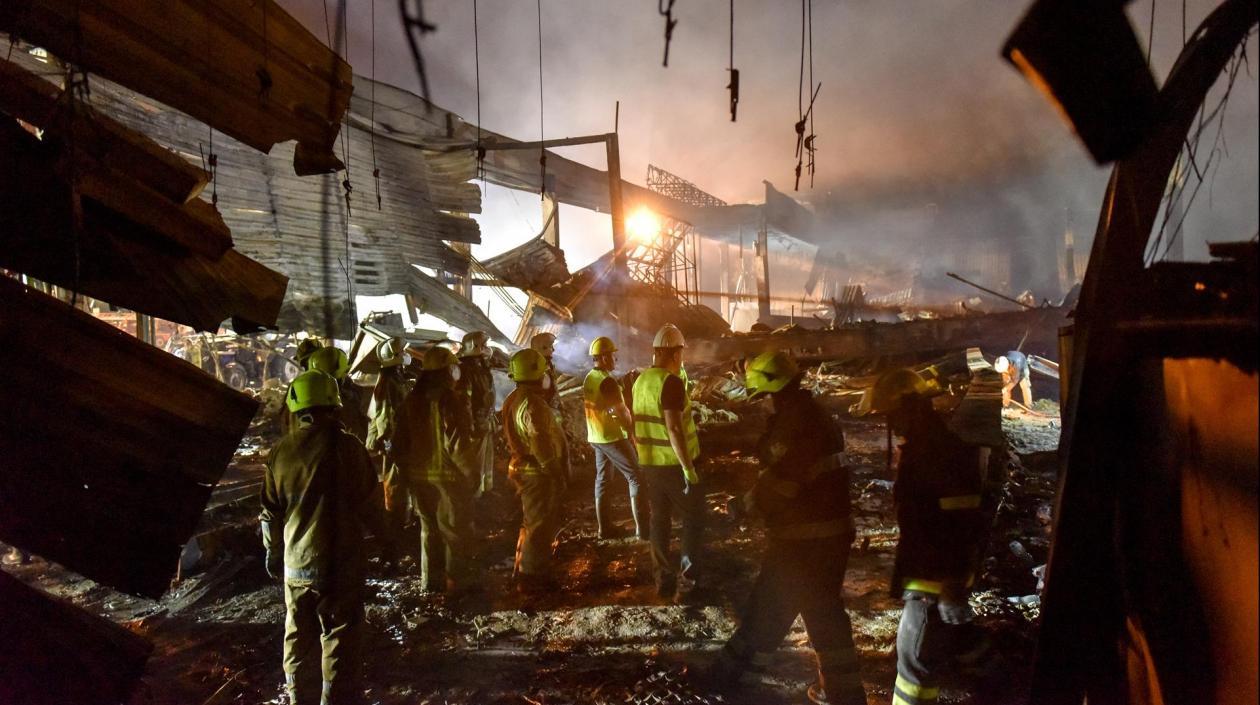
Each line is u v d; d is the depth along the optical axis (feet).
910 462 9.69
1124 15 4.07
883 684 12.21
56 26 8.15
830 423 10.79
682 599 16.20
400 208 45.39
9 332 7.89
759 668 12.83
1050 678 7.13
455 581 16.97
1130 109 4.26
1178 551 5.93
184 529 8.76
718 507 23.65
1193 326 5.19
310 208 38.47
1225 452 5.14
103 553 8.44
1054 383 50.60
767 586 11.06
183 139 32.14
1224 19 5.11
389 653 14.10
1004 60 4.39
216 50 9.59
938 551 9.48
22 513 8.11
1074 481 6.74
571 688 12.46
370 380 35.63
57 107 8.43
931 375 28.86
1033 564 16.72
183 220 9.44
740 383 51.57
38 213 8.25
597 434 19.99
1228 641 5.20
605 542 20.53
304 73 10.85
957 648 12.04
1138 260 6.00
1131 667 6.82
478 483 17.54
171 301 9.18
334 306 40.09
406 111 45.01
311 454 10.94
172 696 12.55
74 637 8.29
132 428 8.50
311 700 11.25
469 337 21.47
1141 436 6.57
